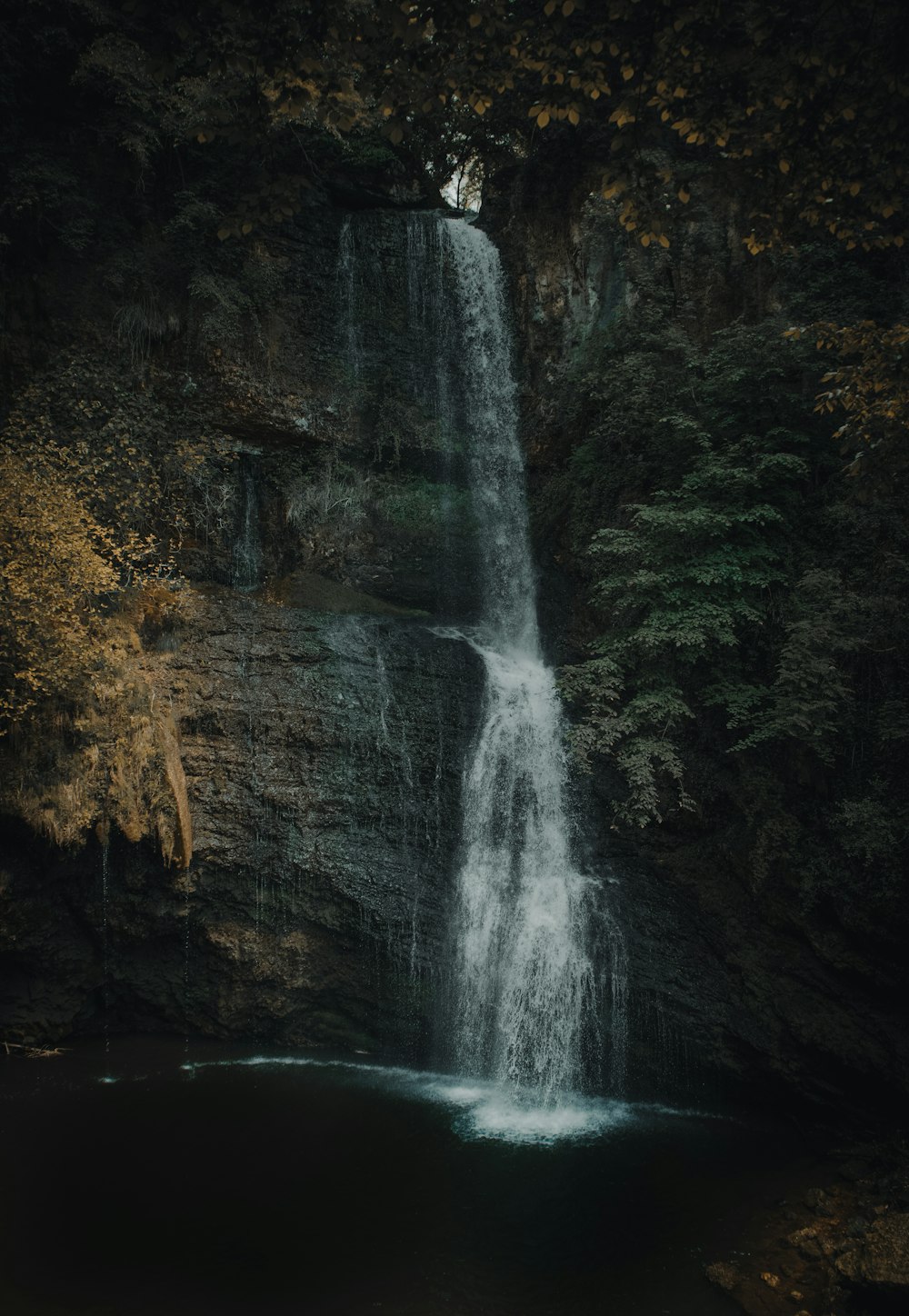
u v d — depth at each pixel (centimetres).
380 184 1822
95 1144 891
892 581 1055
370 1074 1091
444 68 728
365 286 1698
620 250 1533
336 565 1595
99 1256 713
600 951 1112
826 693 1002
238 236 1549
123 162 1498
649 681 1173
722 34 694
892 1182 799
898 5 659
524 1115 990
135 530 1425
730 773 1115
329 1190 816
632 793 1155
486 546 1667
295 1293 675
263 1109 980
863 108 721
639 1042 1059
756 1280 693
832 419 1206
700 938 1076
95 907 1145
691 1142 929
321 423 1602
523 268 1714
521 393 1681
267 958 1162
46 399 1391
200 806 1177
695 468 1245
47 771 1091
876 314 1236
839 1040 930
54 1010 1141
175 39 678
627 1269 709
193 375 1500
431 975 1146
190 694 1222
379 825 1220
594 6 789
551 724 1298
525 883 1211
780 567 1171
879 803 962
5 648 1094
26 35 1411
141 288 1471
